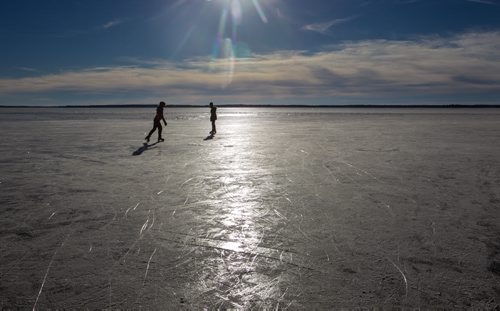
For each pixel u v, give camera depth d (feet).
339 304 8.98
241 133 62.13
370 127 80.18
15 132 63.57
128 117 152.46
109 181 22.76
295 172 25.84
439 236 13.41
